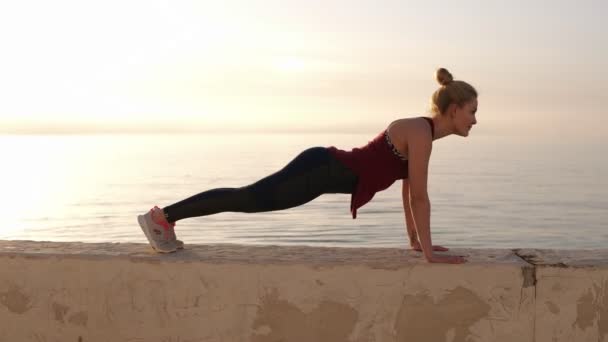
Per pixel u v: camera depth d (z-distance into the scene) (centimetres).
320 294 254
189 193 19775
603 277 242
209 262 258
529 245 9169
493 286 246
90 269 265
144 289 263
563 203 17275
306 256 267
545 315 245
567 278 244
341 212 14725
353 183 264
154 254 271
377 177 261
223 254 272
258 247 292
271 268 255
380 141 262
